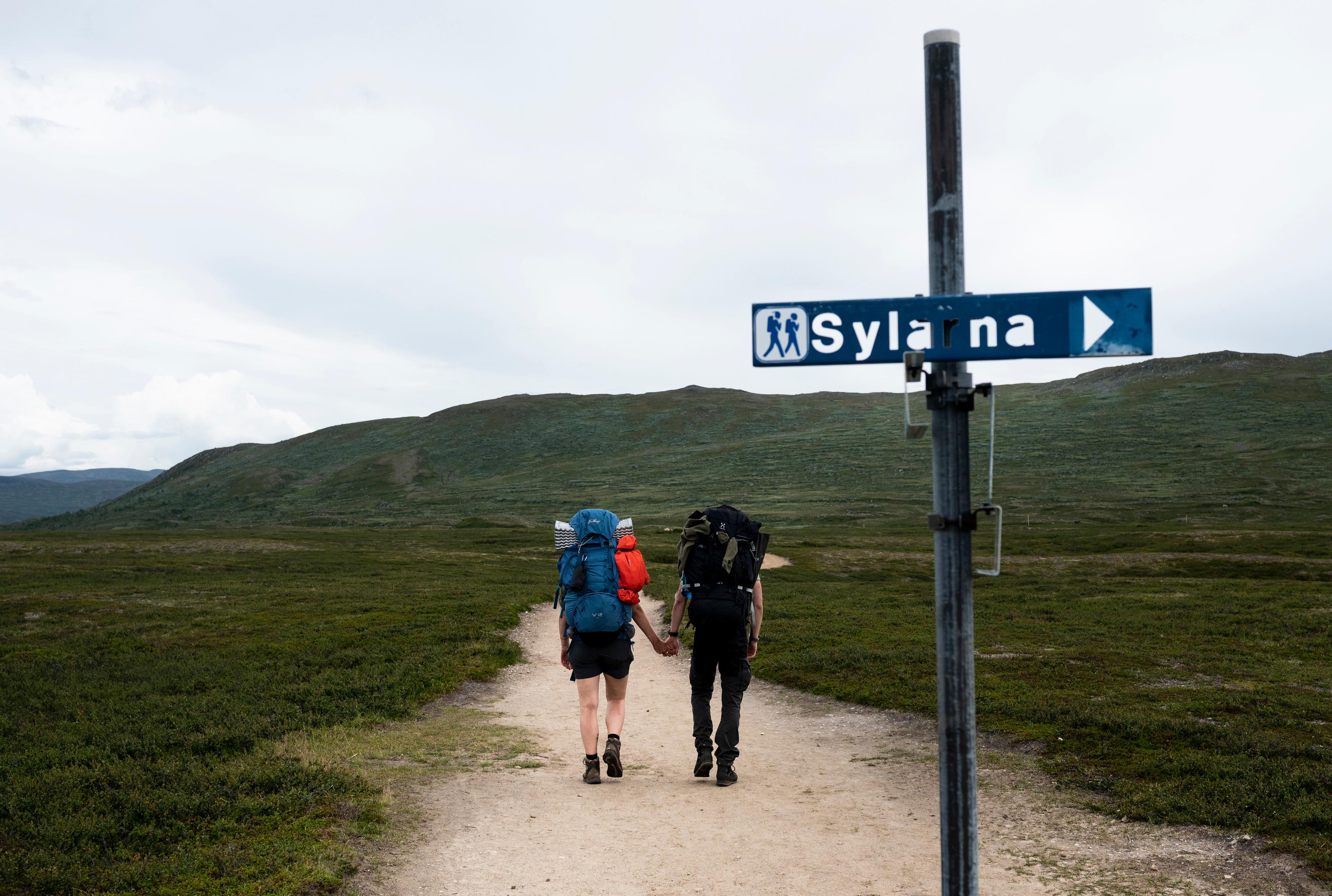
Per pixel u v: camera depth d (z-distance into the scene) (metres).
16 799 6.40
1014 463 151.88
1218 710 10.12
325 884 4.99
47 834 5.58
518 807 6.85
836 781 7.95
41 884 4.79
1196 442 155.88
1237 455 143.12
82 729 9.63
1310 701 10.72
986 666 13.80
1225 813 6.10
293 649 17.00
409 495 186.50
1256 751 7.91
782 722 11.15
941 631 2.83
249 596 30.44
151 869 5.05
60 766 7.82
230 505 198.88
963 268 2.83
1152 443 158.75
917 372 2.75
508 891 5.15
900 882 5.36
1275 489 119.19
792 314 2.82
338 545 68.12
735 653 7.71
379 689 12.37
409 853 5.73
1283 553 59.84
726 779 7.70
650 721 11.30
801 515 125.31
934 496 2.84
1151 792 6.81
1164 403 188.25
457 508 164.12
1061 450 159.25
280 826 5.92
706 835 6.21
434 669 14.20
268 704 11.02
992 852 5.91
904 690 12.19
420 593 31.53
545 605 28.56
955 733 2.82
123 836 5.78
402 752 8.70
